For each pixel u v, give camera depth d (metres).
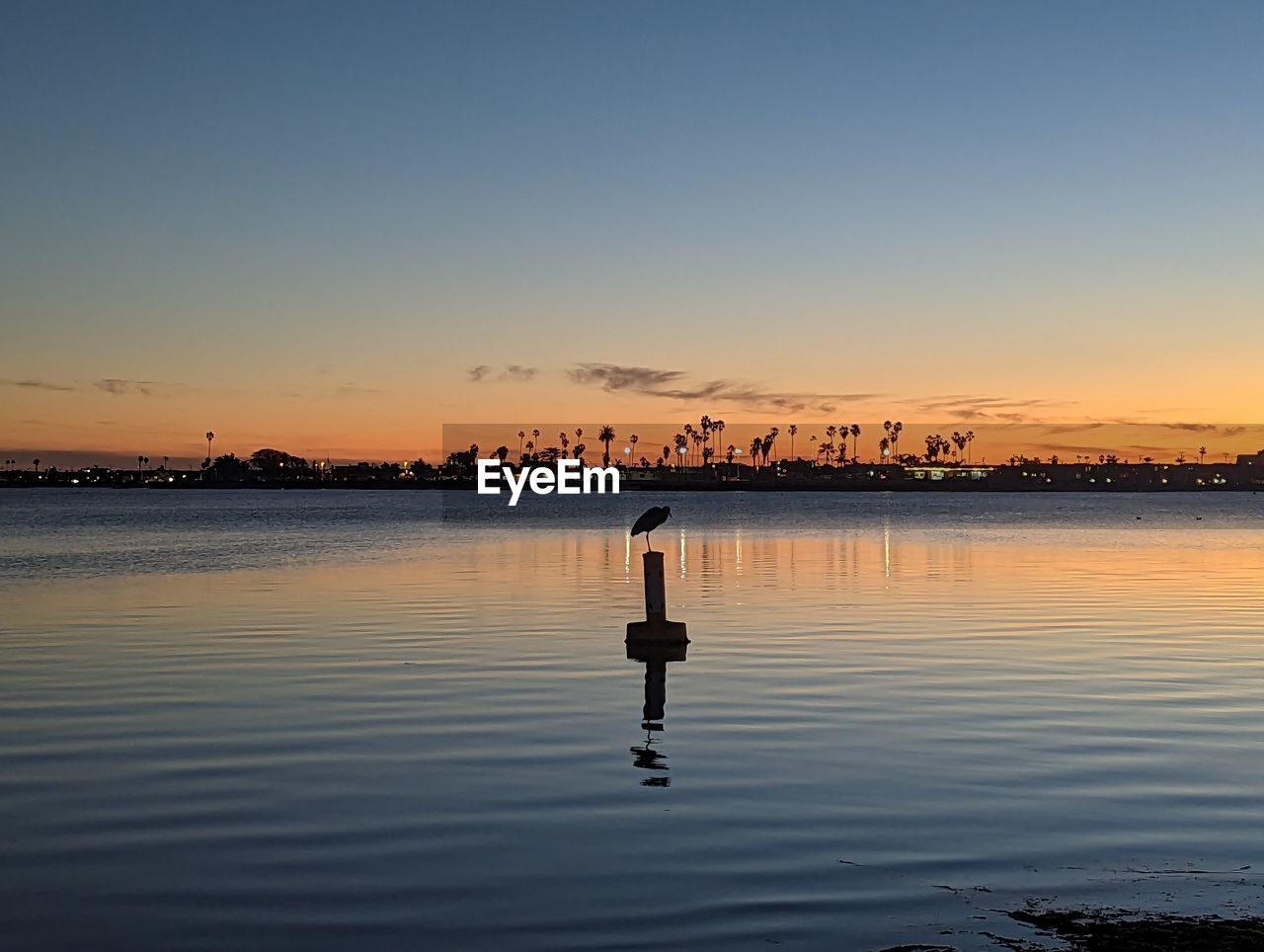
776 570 38.09
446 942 7.17
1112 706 14.33
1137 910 7.64
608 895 7.95
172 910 7.73
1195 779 10.89
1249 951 6.95
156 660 18.25
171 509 149.00
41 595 29.36
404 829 9.43
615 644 19.97
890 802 10.13
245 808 10.05
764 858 8.68
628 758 11.72
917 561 42.84
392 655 18.75
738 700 14.77
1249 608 25.66
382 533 71.62
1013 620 23.33
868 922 7.44
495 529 79.81
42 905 7.84
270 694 15.30
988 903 7.78
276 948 7.10
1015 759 11.63
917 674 16.66
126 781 10.94
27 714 14.05
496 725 13.35
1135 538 64.88
